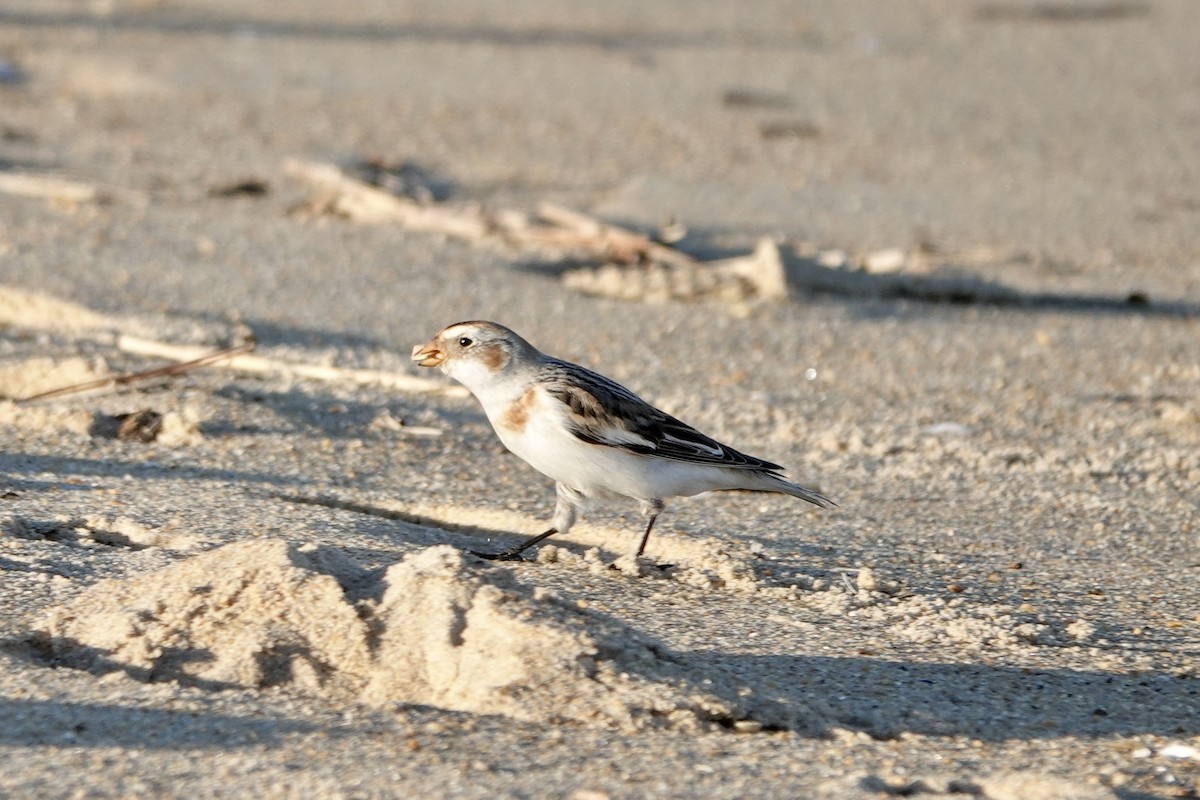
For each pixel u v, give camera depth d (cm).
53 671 664
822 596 834
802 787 589
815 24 3681
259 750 602
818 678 711
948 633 784
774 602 824
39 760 584
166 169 2095
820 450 1168
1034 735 660
